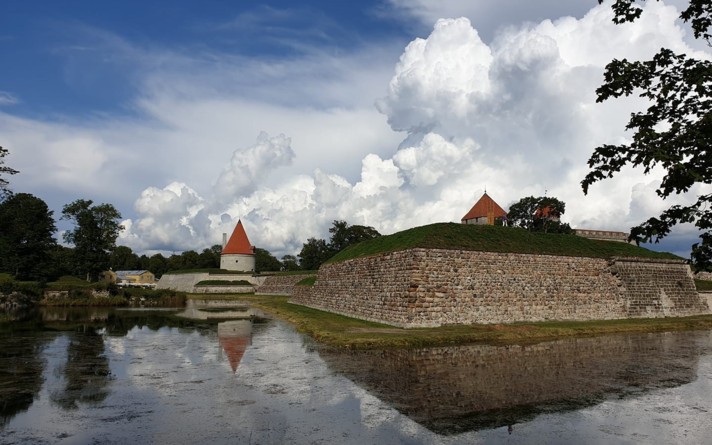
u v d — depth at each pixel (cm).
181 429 1005
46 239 6769
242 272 8962
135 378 1501
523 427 1036
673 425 1069
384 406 1180
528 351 2041
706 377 1558
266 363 1747
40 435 968
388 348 2094
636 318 3462
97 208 7838
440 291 2819
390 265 3058
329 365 1705
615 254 3719
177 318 3616
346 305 3603
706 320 3381
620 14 693
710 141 598
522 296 3088
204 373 1576
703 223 619
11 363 1758
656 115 668
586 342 2361
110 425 1032
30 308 4700
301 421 1062
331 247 10050
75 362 1778
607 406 1210
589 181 683
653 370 1664
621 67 675
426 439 953
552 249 3497
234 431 995
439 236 3189
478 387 1383
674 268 3872
